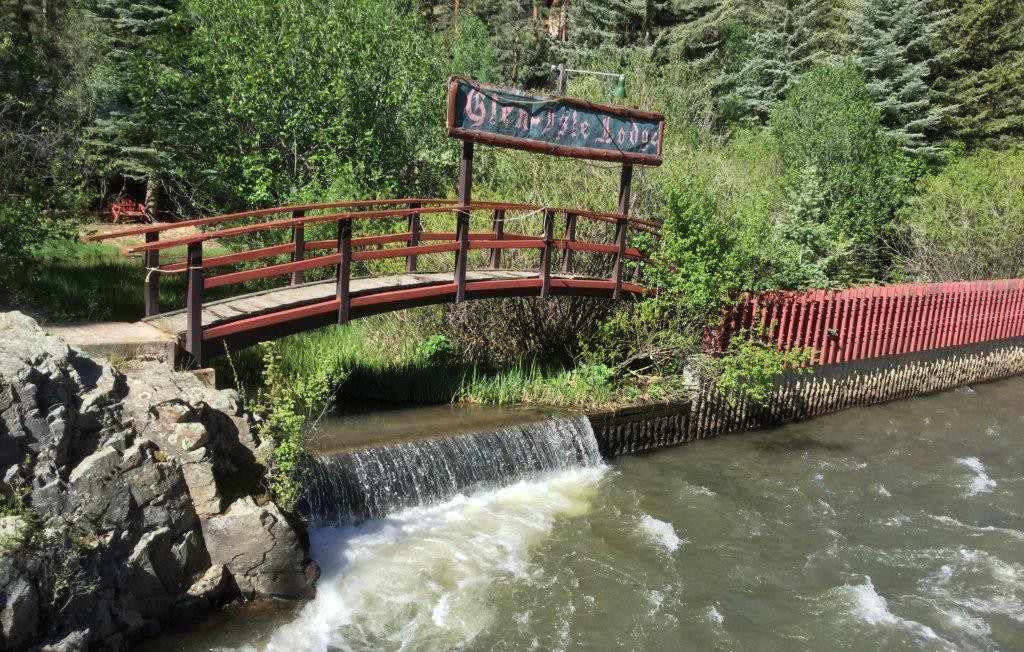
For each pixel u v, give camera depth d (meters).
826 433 14.64
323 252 16.16
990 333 19.36
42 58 14.44
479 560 8.65
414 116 18.59
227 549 7.22
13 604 5.61
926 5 33.03
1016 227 21.14
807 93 24.06
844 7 41.62
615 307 14.04
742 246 14.62
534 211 12.08
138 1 25.77
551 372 13.58
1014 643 7.98
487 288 11.63
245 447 7.98
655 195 16.03
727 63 38.56
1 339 6.64
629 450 12.70
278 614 7.34
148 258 9.15
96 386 6.94
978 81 34.56
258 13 16.95
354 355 13.09
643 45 38.88
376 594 7.81
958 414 16.48
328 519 8.73
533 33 47.78
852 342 16.00
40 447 6.23
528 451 10.87
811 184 18.14
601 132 12.52
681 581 8.70
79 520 6.26
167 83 17.20
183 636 6.84
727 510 10.66
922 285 17.34
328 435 10.04
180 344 8.56
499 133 11.33
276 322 9.38
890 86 32.75
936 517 10.97
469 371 13.35
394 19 18.86
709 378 13.70
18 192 12.39
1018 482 12.52
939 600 8.75
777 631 7.96
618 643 7.48
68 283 13.87
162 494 6.79
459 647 7.18
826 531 10.31
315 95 17.11
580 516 10.03
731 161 21.75
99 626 6.23
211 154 18.12
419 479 9.62
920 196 23.97
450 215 14.83
